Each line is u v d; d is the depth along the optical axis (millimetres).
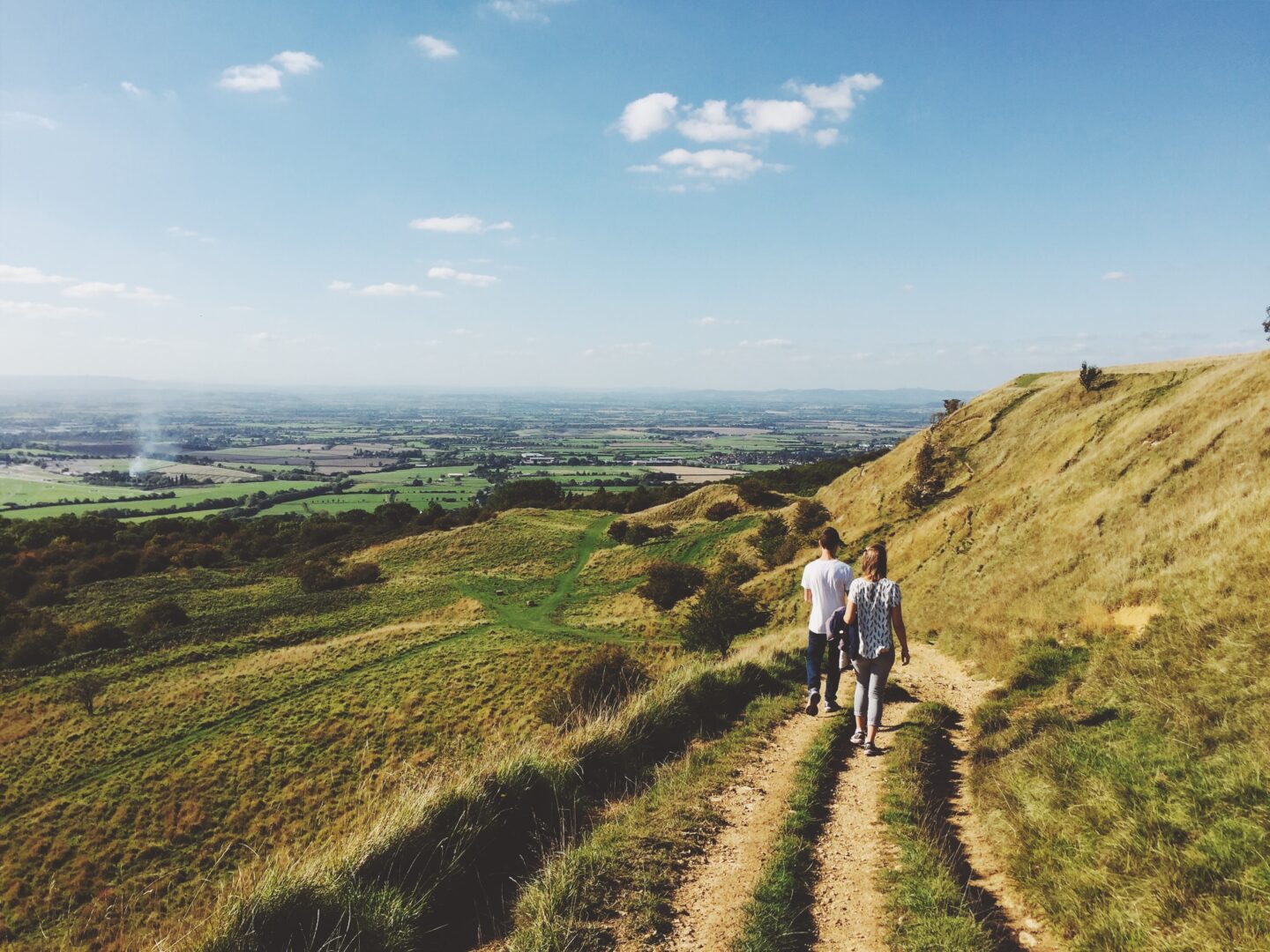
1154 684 6645
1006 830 5082
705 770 6574
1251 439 14906
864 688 7203
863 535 41688
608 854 4820
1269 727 4992
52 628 57094
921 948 3697
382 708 36250
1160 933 3598
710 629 29438
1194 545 10578
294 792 29094
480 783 5508
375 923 4008
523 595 62969
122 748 36031
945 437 46812
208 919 3926
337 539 98250
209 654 51938
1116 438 24516
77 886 23578
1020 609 12875
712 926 4027
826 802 5840
